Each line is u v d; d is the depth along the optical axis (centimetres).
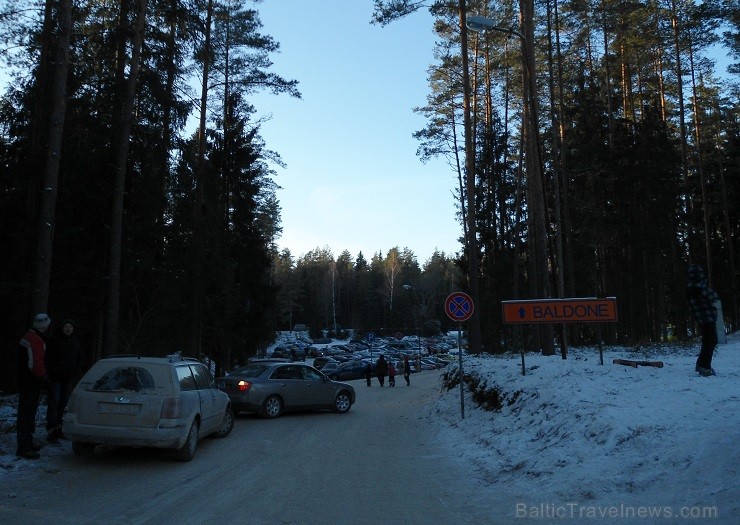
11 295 1641
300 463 976
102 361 976
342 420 1655
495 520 635
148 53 1747
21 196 1738
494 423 1202
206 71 2350
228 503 709
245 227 2870
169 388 942
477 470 905
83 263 1709
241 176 2820
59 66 1379
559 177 3591
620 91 4056
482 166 4162
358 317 11162
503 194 4162
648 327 3794
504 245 4184
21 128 1728
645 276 3684
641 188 3622
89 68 1694
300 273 11469
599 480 686
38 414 1337
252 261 2852
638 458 710
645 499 612
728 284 4466
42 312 1291
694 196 4612
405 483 830
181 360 1068
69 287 1681
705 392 904
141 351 1845
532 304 1419
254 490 778
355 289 11531
